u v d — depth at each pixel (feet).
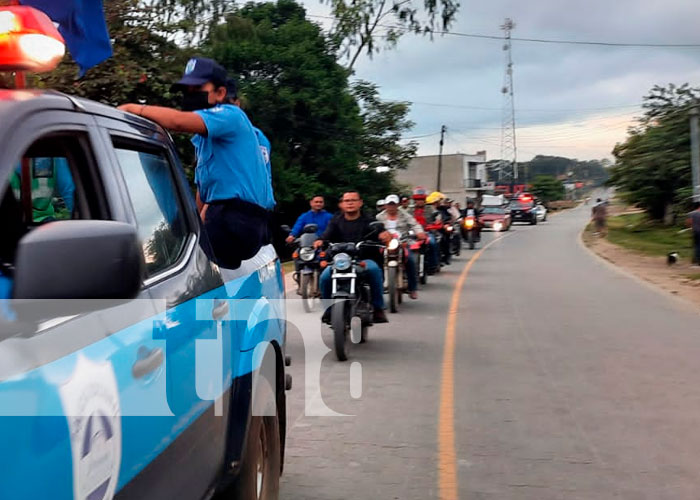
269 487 12.52
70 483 5.93
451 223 70.44
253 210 12.28
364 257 30.89
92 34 11.69
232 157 12.09
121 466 6.88
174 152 10.54
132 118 9.30
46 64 7.40
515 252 92.48
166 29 49.93
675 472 16.12
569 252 92.07
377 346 30.91
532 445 17.98
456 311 41.09
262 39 106.22
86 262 5.56
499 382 24.43
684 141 126.52
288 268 66.95
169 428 8.11
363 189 125.80
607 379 24.70
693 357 28.19
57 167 8.28
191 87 12.50
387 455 17.34
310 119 107.86
